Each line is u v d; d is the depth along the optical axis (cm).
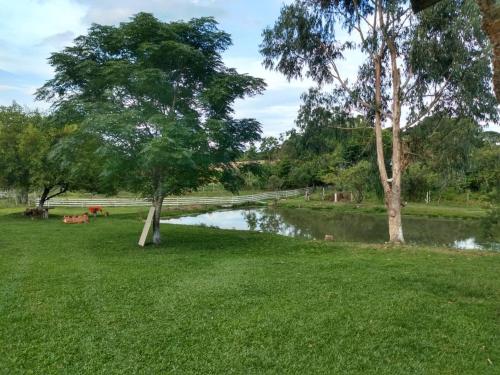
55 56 1177
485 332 488
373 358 420
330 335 477
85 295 638
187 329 494
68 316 541
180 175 1233
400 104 1431
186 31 1197
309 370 394
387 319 530
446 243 1852
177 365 402
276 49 1525
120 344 450
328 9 1469
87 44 1195
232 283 715
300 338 468
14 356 420
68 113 1150
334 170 4241
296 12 1459
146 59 1150
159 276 777
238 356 421
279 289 677
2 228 1627
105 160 1145
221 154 1204
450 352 435
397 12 1351
